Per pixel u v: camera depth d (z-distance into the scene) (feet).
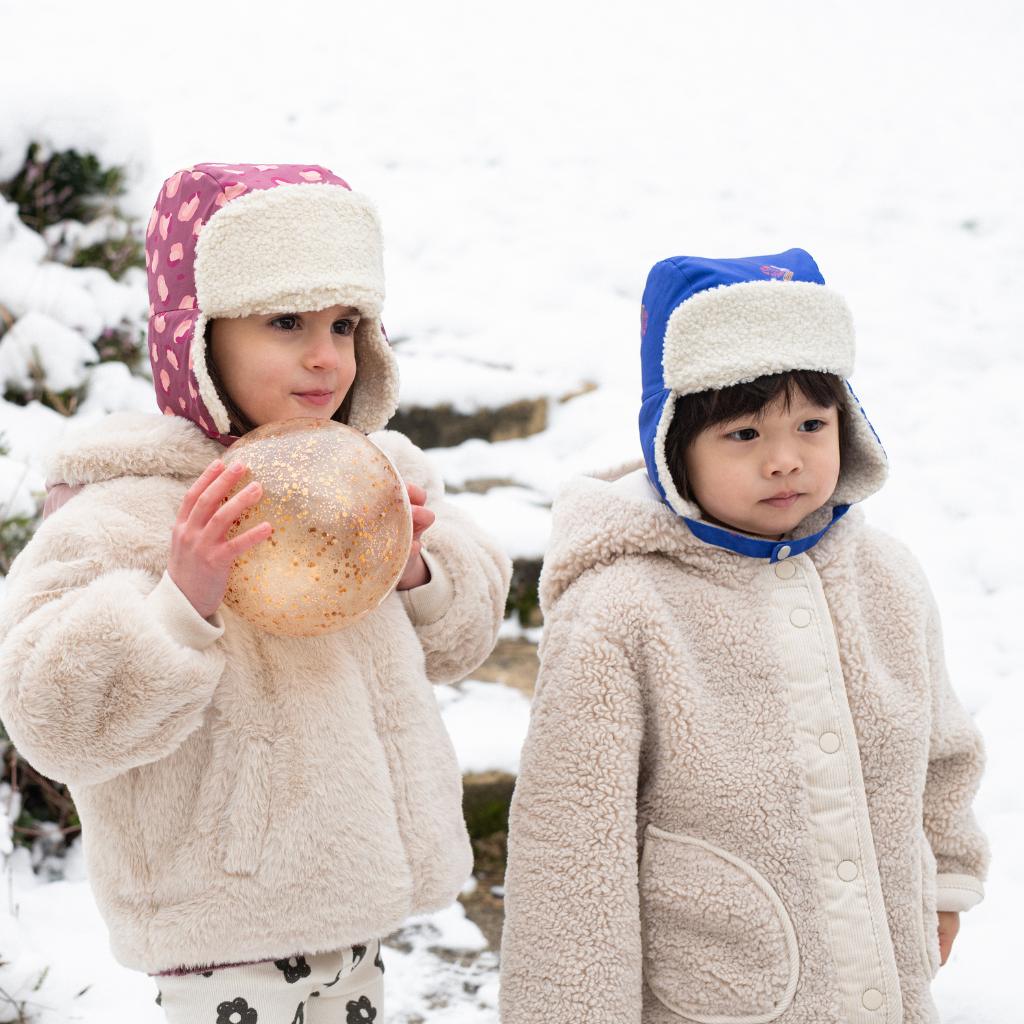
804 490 5.88
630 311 18.84
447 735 6.30
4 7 26.32
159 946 5.49
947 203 22.98
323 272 5.62
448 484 14.84
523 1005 5.74
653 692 5.89
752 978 5.73
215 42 26.89
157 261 6.05
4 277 13.29
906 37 30.37
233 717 5.55
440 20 29.68
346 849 5.59
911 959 5.89
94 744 5.18
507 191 22.44
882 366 18.35
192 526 5.15
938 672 6.53
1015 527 14.93
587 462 15.11
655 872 5.87
